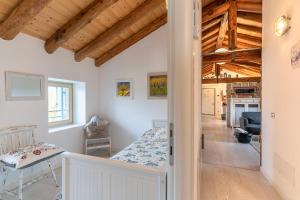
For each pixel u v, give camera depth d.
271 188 2.54
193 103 0.73
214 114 10.09
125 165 1.02
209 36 5.24
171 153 0.71
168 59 0.72
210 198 2.31
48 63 3.22
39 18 2.65
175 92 0.69
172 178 0.71
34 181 2.74
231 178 2.84
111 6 2.88
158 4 3.09
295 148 2.00
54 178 2.73
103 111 4.50
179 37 0.68
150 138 3.18
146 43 4.08
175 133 0.69
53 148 2.63
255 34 4.54
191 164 0.70
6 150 2.60
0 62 2.53
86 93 4.14
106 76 4.45
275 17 2.47
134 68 4.20
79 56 3.75
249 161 3.54
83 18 2.81
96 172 1.12
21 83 2.80
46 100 3.20
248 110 6.91
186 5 0.68
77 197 1.20
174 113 0.70
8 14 2.38
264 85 2.92
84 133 4.07
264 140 2.91
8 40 2.61
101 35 3.52
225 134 5.93
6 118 2.62
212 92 10.15
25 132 2.83
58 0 2.50
